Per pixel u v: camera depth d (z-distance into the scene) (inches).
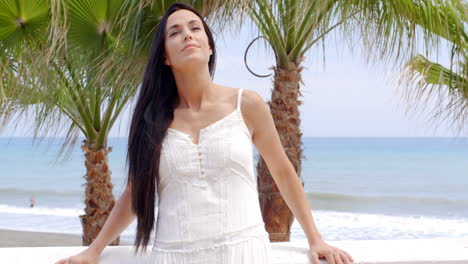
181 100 69.6
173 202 63.7
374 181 1192.2
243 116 67.4
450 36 147.8
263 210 170.2
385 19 136.6
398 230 634.8
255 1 146.6
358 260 67.1
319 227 655.1
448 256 67.5
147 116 67.6
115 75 133.1
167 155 64.3
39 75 134.7
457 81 150.6
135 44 121.1
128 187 70.6
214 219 61.8
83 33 130.6
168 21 69.8
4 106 142.6
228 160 62.9
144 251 69.4
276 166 70.6
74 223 669.9
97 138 180.1
